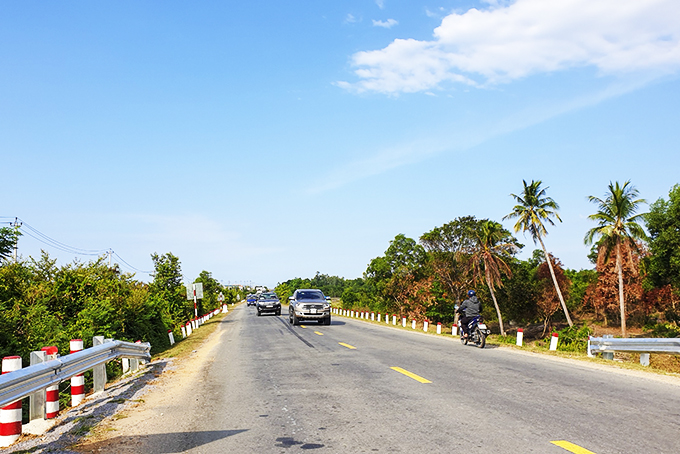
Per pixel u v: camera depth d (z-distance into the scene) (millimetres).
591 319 67875
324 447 5312
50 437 5996
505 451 5004
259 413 7008
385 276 81062
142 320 19188
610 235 45281
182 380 10391
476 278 57906
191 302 40906
